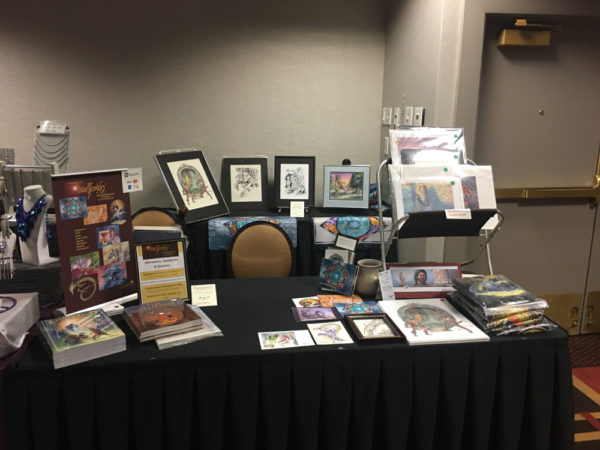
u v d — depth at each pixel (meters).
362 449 1.63
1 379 1.47
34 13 3.29
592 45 2.96
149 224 3.08
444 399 1.65
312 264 3.26
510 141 3.03
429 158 2.04
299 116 3.68
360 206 3.40
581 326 3.38
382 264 2.01
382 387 1.62
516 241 3.17
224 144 3.66
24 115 3.41
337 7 3.55
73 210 1.70
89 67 3.41
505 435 1.68
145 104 3.52
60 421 1.51
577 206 3.18
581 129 3.08
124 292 1.87
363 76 3.68
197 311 1.81
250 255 2.58
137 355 1.52
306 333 1.67
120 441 1.52
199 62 3.51
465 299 1.84
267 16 3.51
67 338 1.51
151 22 3.41
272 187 3.75
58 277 1.90
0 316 1.59
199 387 1.52
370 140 3.80
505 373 1.65
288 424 1.61
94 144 3.52
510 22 2.83
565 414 1.68
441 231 1.95
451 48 2.67
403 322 1.73
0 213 2.56
